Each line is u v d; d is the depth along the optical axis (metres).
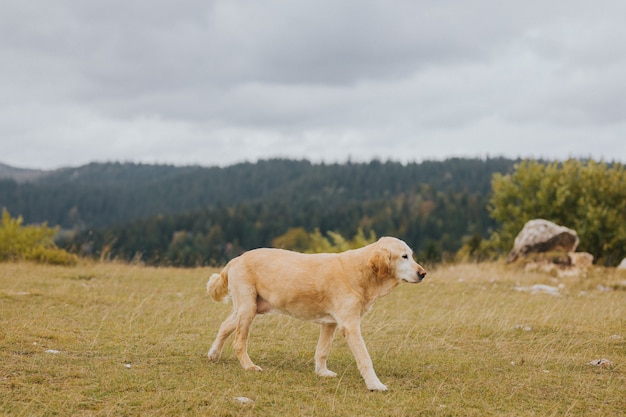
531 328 10.32
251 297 7.52
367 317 11.36
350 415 5.80
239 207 129.62
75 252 20.88
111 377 6.59
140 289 13.94
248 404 5.96
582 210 28.36
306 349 8.70
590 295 15.41
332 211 130.75
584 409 6.27
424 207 131.25
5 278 13.75
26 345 7.66
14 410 5.48
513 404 6.37
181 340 8.77
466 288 15.84
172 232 114.69
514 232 30.53
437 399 6.43
